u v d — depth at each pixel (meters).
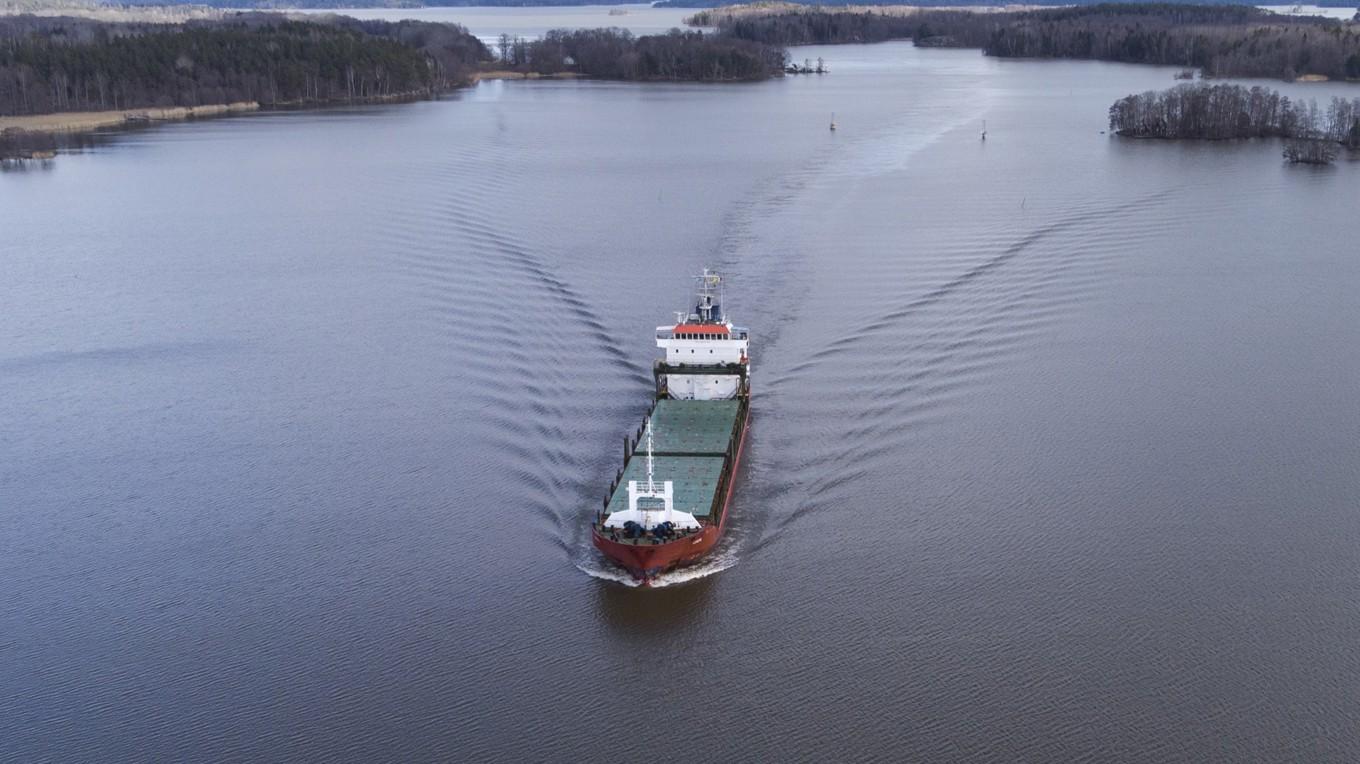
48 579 84.62
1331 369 117.06
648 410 108.56
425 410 110.38
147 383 119.69
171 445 105.12
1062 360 119.38
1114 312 133.50
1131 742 67.12
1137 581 81.50
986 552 85.12
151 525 91.69
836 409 108.38
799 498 92.81
